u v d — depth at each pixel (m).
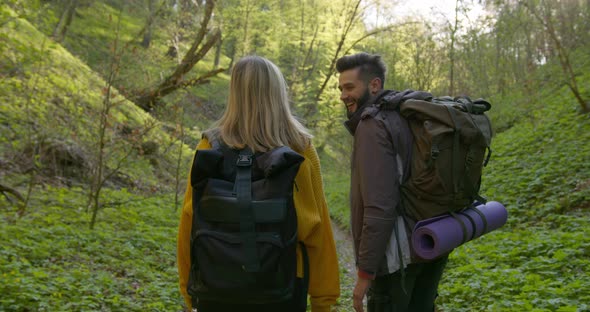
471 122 2.50
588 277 4.78
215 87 17.05
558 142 11.28
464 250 6.84
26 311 4.39
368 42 26.03
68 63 17.17
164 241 8.11
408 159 2.56
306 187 2.11
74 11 27.88
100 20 29.94
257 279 1.91
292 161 2.02
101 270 6.04
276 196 1.98
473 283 5.12
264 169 2.03
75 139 11.00
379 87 2.93
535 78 13.84
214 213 1.97
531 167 10.35
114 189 11.91
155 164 14.66
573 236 6.06
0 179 9.67
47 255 6.09
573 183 8.55
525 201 8.77
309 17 38.94
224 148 2.12
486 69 15.28
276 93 2.19
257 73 2.16
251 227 1.94
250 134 2.12
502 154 12.85
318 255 2.16
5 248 5.86
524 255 6.06
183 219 2.17
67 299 4.76
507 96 15.60
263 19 40.25
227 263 1.92
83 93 15.24
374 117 2.58
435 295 2.88
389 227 2.47
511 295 4.75
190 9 16.00
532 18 13.05
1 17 7.46
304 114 25.14
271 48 40.81
